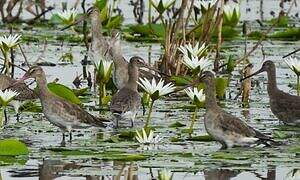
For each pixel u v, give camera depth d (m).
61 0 33.62
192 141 18.30
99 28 24.56
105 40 24.38
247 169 16.41
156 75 23.25
